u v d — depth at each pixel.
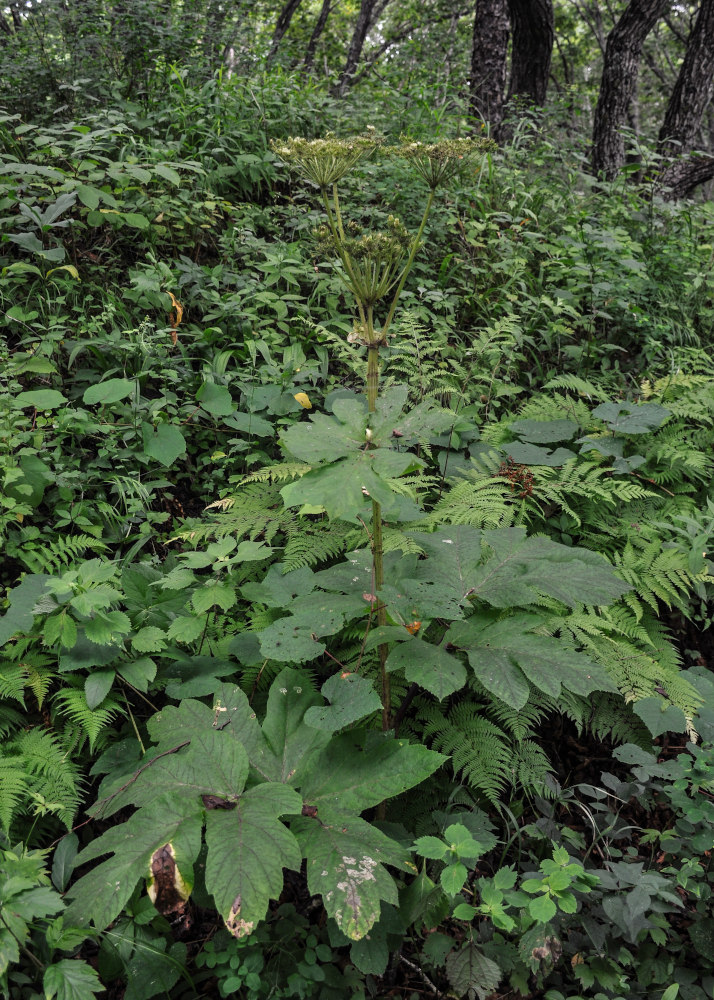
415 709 2.50
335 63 17.59
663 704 2.23
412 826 2.23
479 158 2.01
